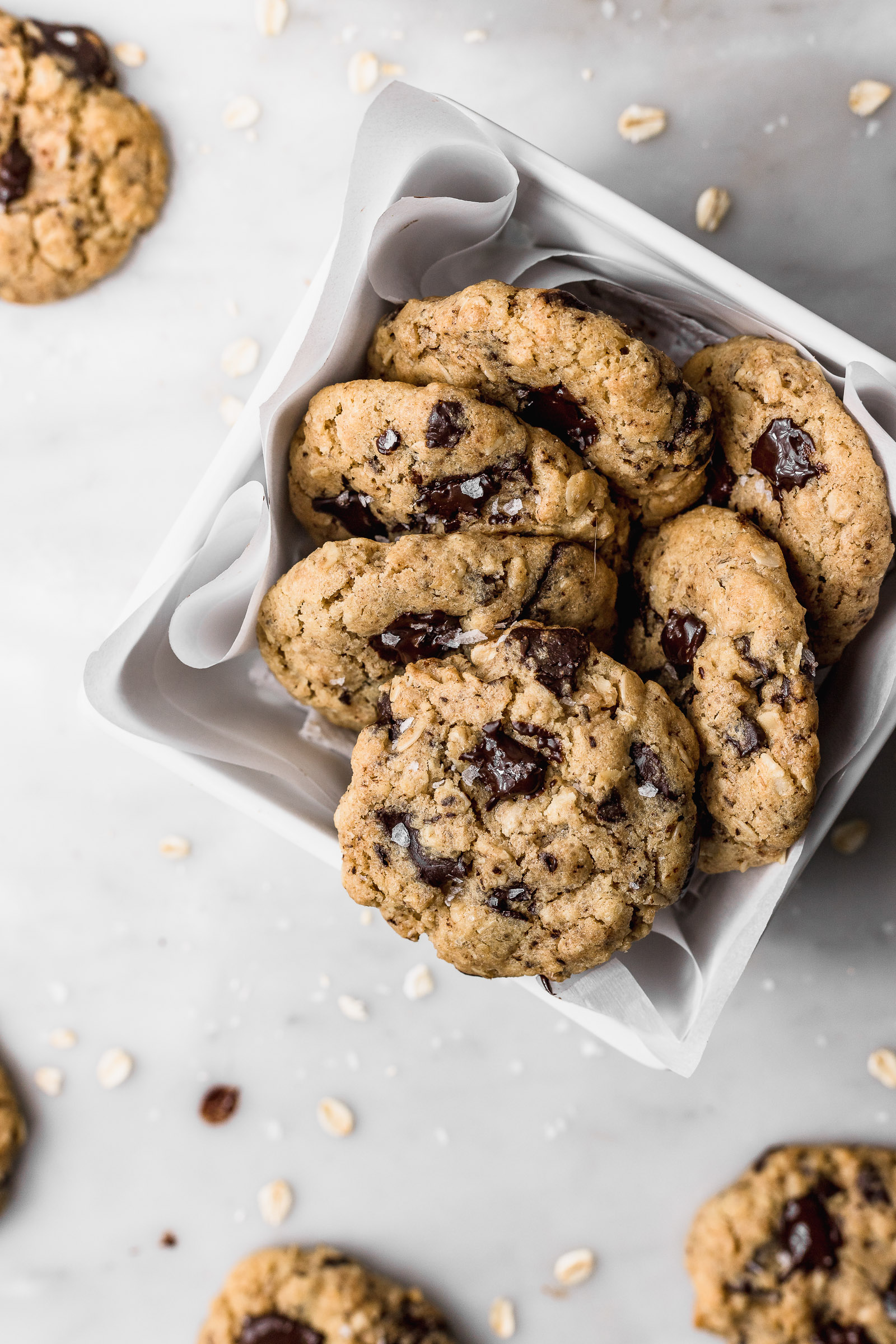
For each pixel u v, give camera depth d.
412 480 0.46
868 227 0.56
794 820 0.46
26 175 0.56
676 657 0.47
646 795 0.46
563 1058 0.59
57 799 0.59
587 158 0.56
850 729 0.48
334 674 0.47
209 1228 0.59
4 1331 0.59
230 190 0.58
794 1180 0.56
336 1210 0.59
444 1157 0.59
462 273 0.49
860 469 0.46
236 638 0.49
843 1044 0.58
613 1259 0.59
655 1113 0.59
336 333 0.47
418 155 0.47
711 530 0.47
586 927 0.46
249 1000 0.59
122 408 0.59
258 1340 0.57
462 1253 0.59
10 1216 0.60
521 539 0.46
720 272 0.47
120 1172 0.60
